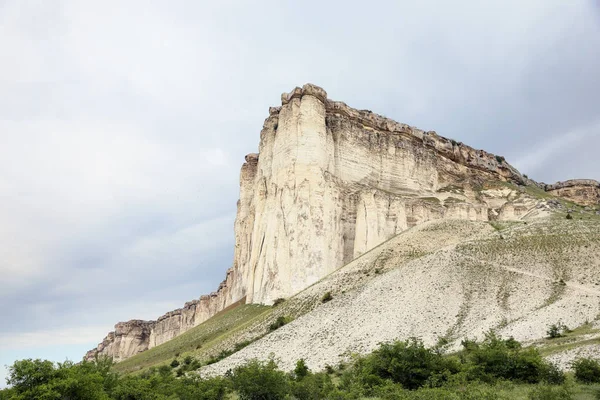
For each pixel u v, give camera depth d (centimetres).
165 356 10094
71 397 3328
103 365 4856
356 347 6022
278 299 10700
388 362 4469
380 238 12169
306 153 12175
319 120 12719
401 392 3756
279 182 12225
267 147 13675
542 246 8075
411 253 9950
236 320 10750
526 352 4303
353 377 4531
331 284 9312
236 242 16600
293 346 6675
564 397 3188
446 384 3938
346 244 12188
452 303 6531
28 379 3234
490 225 11200
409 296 6962
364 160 13688
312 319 7450
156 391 4669
